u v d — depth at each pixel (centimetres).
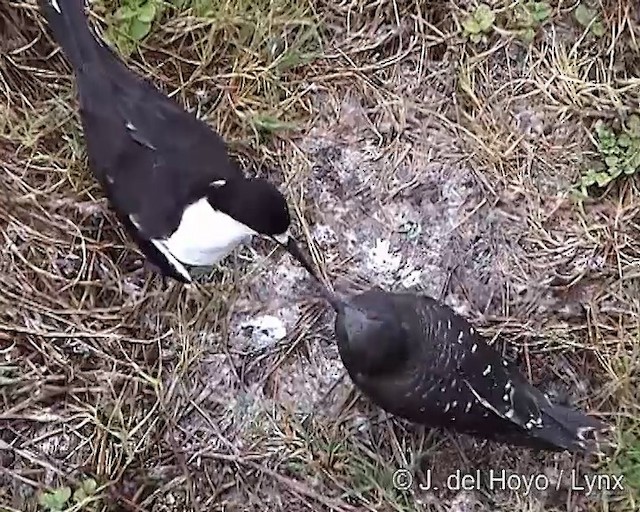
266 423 183
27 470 180
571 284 185
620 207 187
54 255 184
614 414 183
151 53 187
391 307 174
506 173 188
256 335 185
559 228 187
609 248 186
